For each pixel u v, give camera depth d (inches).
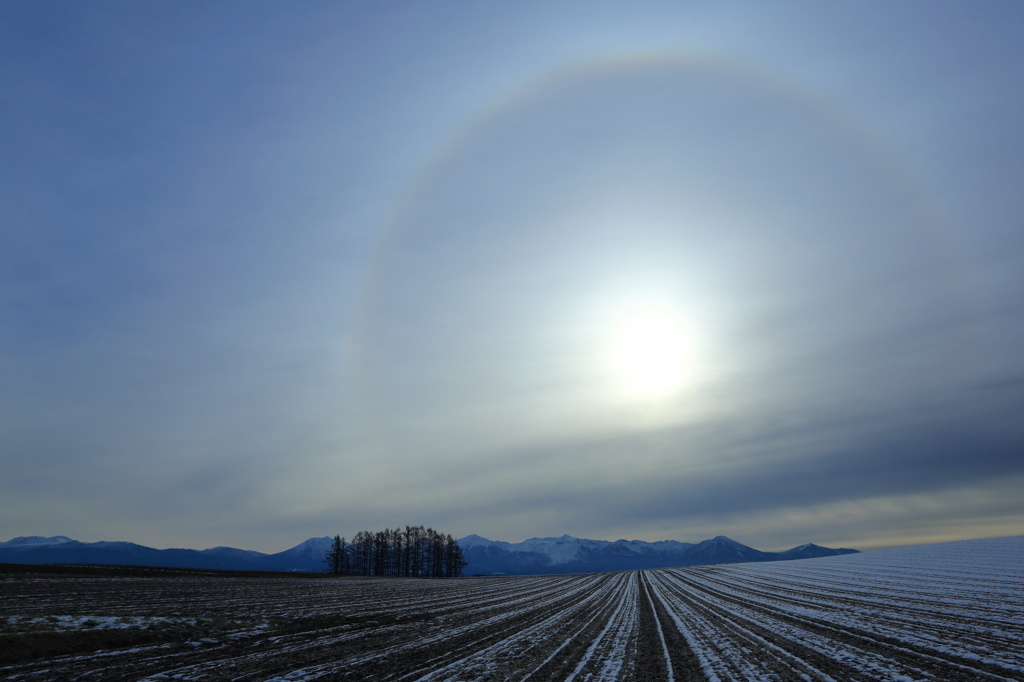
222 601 1459.2
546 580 3742.6
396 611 1350.9
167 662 621.0
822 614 1108.5
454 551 5905.5
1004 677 510.9
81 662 603.5
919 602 1210.0
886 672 553.9
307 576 4050.2
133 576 2561.5
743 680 545.6
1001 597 1213.7
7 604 1133.7
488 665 642.8
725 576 3046.3
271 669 597.6
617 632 964.6
